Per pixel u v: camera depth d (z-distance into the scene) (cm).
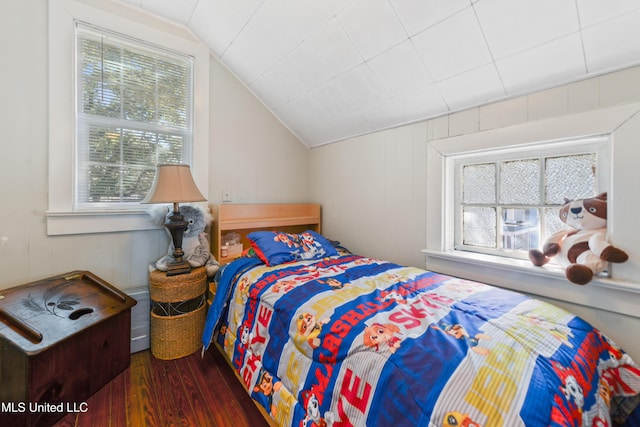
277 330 125
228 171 238
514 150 159
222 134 233
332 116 231
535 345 87
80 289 158
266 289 145
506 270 154
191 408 138
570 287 133
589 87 126
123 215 190
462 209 185
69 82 170
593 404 76
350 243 249
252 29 188
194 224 201
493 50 134
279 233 209
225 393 149
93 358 145
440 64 152
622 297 119
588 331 103
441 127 181
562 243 133
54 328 128
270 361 123
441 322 101
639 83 114
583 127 127
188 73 218
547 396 68
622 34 109
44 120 164
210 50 224
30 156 161
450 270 179
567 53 122
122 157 194
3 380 118
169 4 191
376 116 209
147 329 194
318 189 283
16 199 158
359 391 85
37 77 161
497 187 168
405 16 139
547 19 116
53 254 170
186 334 184
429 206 189
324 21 161
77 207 179
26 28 157
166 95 209
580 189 139
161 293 175
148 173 204
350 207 248
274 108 257
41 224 165
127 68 193
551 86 135
